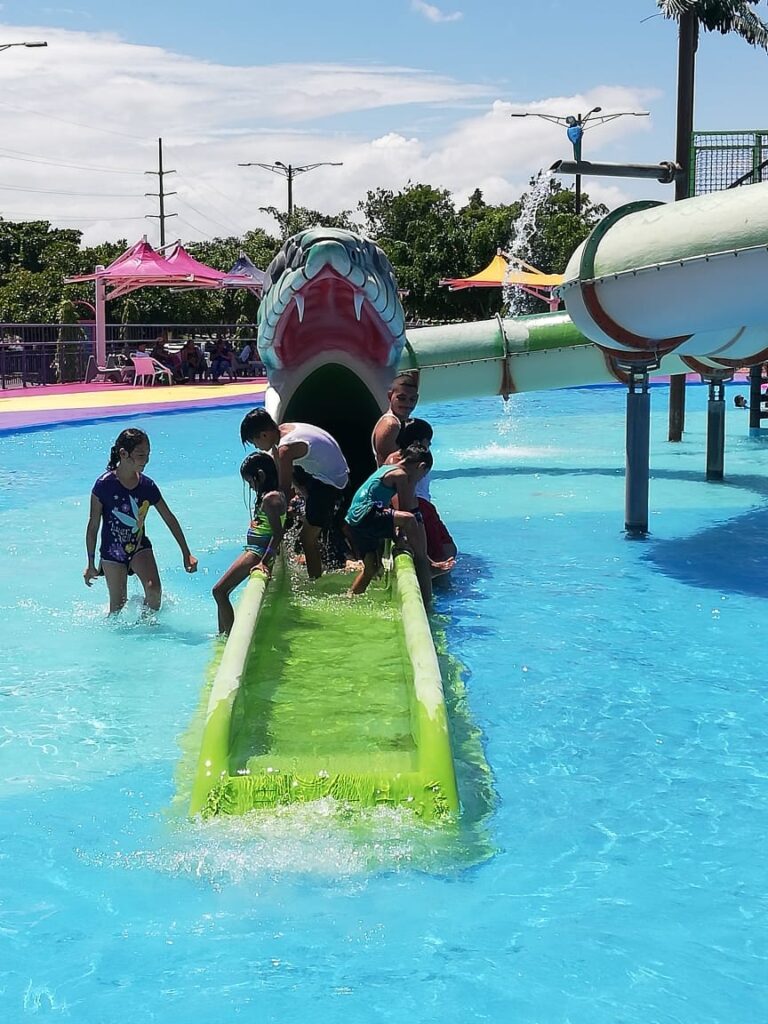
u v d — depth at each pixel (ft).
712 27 52.49
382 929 10.87
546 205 173.99
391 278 25.68
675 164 39.47
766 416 53.67
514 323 39.01
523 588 24.71
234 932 10.84
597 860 12.28
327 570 25.00
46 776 14.52
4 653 19.85
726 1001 9.71
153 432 58.44
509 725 16.35
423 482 25.61
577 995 9.79
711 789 14.14
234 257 154.10
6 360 84.99
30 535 30.94
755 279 23.66
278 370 26.94
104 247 170.91
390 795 13.25
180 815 13.32
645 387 29.63
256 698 16.28
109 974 10.16
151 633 21.17
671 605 23.16
